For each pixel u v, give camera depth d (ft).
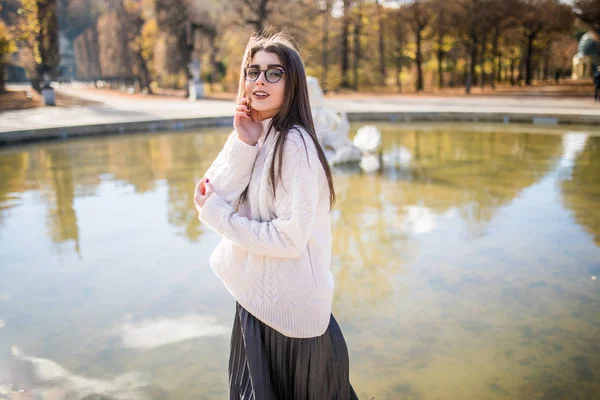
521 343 9.00
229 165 4.99
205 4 102.12
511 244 14.24
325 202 5.08
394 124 47.91
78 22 207.31
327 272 5.20
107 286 11.65
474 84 146.30
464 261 12.97
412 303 10.59
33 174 25.04
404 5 122.83
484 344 8.98
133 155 30.81
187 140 38.04
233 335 5.61
